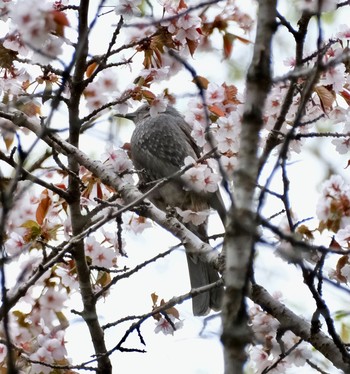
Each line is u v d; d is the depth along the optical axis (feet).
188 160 30.73
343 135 26.61
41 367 27.66
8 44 29.09
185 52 31.32
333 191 26.08
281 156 19.72
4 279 19.99
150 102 31.30
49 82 31.27
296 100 30.60
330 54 29.43
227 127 30.04
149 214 31.35
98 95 31.32
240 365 16.87
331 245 26.40
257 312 29.40
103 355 27.25
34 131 31.12
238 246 18.02
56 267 29.73
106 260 30.94
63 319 29.53
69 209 29.55
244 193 18.26
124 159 31.73
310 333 25.71
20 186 30.37
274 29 19.49
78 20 28.17
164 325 30.17
